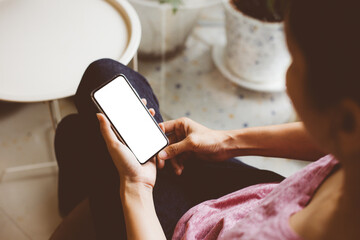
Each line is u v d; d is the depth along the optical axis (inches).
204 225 21.0
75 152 29.2
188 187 25.6
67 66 30.7
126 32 33.7
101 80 25.2
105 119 21.6
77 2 35.9
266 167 45.4
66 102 50.5
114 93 24.0
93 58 31.3
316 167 15.0
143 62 59.4
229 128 52.4
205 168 26.2
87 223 26.8
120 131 24.0
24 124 50.8
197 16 54.4
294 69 10.6
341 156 10.0
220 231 19.0
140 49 57.4
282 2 42.0
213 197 25.5
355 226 10.5
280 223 13.0
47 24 33.7
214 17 66.4
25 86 29.1
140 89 26.8
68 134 29.5
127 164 20.7
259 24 45.1
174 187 25.1
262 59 50.1
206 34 64.1
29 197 45.5
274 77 54.1
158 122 26.9
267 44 47.4
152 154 23.7
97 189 24.6
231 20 48.0
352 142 9.2
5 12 34.4
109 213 23.8
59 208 41.5
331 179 13.9
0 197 45.3
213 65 59.9
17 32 32.8
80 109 26.1
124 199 20.6
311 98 9.9
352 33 8.3
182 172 26.1
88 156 26.7
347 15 8.3
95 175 24.9
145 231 18.9
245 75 54.7
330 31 8.7
